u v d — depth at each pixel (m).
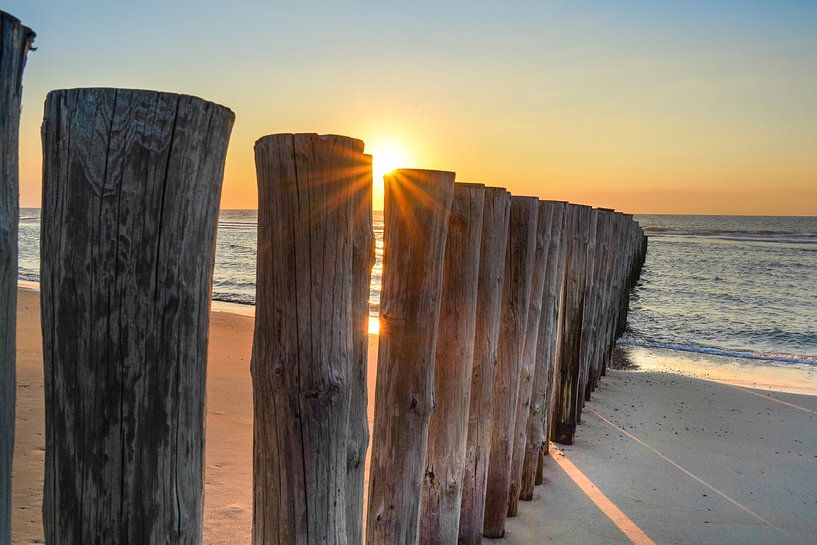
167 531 1.36
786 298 18.88
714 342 12.42
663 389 7.44
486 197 2.78
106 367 1.29
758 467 4.82
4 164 1.05
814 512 4.01
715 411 6.50
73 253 1.26
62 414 1.31
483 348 2.85
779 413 6.56
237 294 16.88
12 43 1.03
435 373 2.57
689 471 4.62
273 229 1.65
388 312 2.31
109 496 1.31
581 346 5.41
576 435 5.31
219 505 3.41
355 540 2.00
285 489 1.72
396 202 2.28
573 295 4.92
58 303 1.28
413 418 2.31
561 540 3.38
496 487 3.27
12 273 1.09
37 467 3.65
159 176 1.26
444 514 2.61
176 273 1.30
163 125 1.25
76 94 1.24
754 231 62.75
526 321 3.27
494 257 2.82
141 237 1.26
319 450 1.71
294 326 1.66
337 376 1.70
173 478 1.36
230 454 4.15
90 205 1.25
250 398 5.46
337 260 1.67
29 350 6.68
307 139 1.61
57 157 1.26
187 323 1.33
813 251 36.41
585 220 4.93
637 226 19.81
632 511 3.82
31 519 3.08
